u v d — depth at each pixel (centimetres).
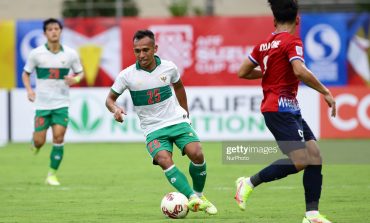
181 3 9256
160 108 3102
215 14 9844
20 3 9862
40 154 6350
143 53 3005
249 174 4844
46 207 3500
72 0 8781
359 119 7081
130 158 5925
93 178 4691
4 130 7338
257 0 9931
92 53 7356
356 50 7338
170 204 3069
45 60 4366
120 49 7356
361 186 4188
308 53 7356
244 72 2888
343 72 7356
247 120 7025
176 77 3158
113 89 3108
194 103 7062
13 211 3381
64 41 7362
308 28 7338
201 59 7369
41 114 4394
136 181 4528
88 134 7175
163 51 7381
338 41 7338
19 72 7431
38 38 7412
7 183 4472
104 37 7350
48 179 4409
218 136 7056
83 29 7350
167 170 3030
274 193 3953
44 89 4381
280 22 2802
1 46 7425
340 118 7069
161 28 7362
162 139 3089
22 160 5888
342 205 3481
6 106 7319
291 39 2722
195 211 3012
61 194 3962
